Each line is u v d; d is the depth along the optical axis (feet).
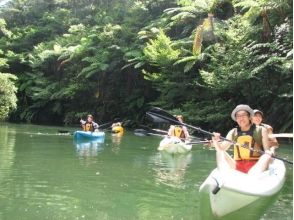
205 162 31.35
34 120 105.40
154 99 83.51
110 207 17.56
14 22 132.77
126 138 51.88
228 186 13.88
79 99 97.04
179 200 18.93
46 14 125.90
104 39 90.38
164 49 68.23
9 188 20.65
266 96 57.16
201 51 68.59
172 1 93.40
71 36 106.42
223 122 62.39
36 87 102.53
